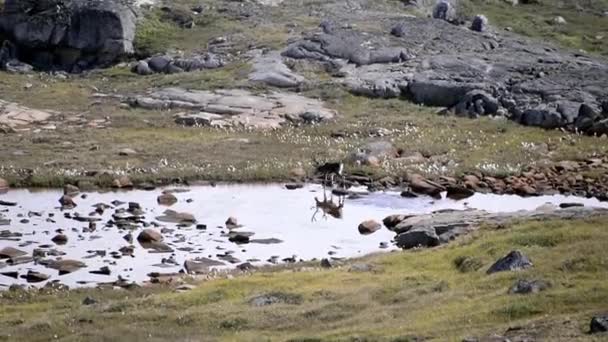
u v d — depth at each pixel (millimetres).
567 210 92438
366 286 72188
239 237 95125
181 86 167250
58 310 70812
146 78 177125
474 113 157375
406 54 180125
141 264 86000
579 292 61719
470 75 171000
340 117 153875
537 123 151750
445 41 190125
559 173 126375
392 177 123938
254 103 157125
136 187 117938
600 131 147125
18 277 81562
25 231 96312
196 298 71625
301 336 60344
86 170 121750
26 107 154500
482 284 68438
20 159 126062
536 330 54844
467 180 121688
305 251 91750
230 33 196750
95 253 89000
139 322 66125
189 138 140375
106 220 101500
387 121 152000
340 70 174875
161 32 198125
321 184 122188
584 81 168875
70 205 107812
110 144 135625
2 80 174750
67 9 193250
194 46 191250
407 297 68688
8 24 194500
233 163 127438
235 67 177000
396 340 56688
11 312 70750
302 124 150250
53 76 182875
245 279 76938
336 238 96875
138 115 152250
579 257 70062
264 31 197000
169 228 99062
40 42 191625
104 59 190125
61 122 147625
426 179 121750
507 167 127750
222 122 148125
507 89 164750
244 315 66188
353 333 59625
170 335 63062
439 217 97750
